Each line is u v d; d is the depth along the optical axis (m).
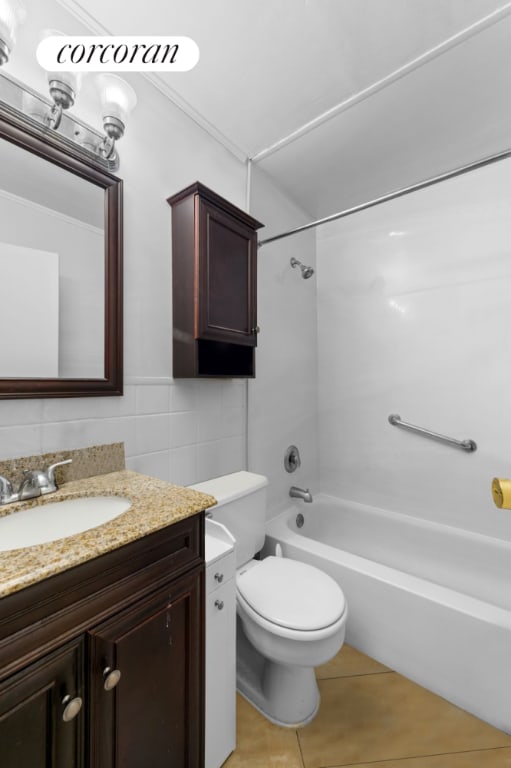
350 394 2.19
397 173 1.83
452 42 1.13
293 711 1.11
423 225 1.89
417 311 1.92
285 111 1.41
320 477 2.32
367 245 2.10
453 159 1.72
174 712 0.77
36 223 0.95
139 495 0.89
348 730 1.09
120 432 1.15
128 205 1.18
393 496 2.02
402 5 1.02
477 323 1.73
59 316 0.99
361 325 2.14
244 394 1.71
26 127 0.91
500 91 1.31
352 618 1.42
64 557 0.58
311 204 2.13
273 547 1.66
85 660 0.60
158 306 1.27
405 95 1.33
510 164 1.63
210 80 1.26
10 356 0.90
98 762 0.62
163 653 0.75
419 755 1.01
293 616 1.04
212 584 0.92
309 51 1.16
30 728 0.53
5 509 0.80
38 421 0.95
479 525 1.73
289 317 2.05
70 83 0.89
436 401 1.86
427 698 1.21
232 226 1.38
